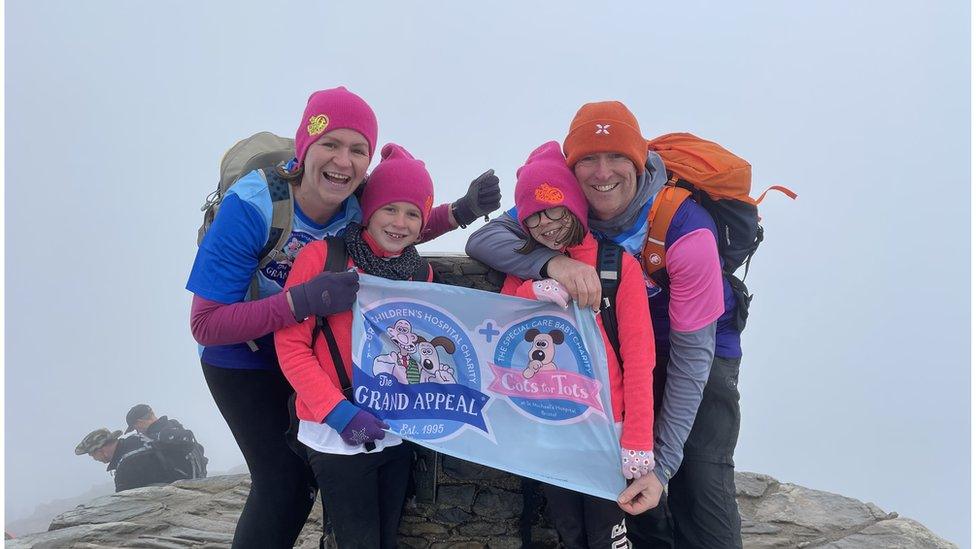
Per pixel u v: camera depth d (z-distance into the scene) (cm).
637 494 281
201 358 302
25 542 489
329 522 324
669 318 299
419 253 330
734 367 322
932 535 506
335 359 283
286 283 277
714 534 318
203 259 268
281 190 276
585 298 279
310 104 276
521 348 304
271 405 298
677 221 285
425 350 302
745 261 319
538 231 285
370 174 293
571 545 300
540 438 298
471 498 345
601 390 290
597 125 277
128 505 558
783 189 303
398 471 293
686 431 287
